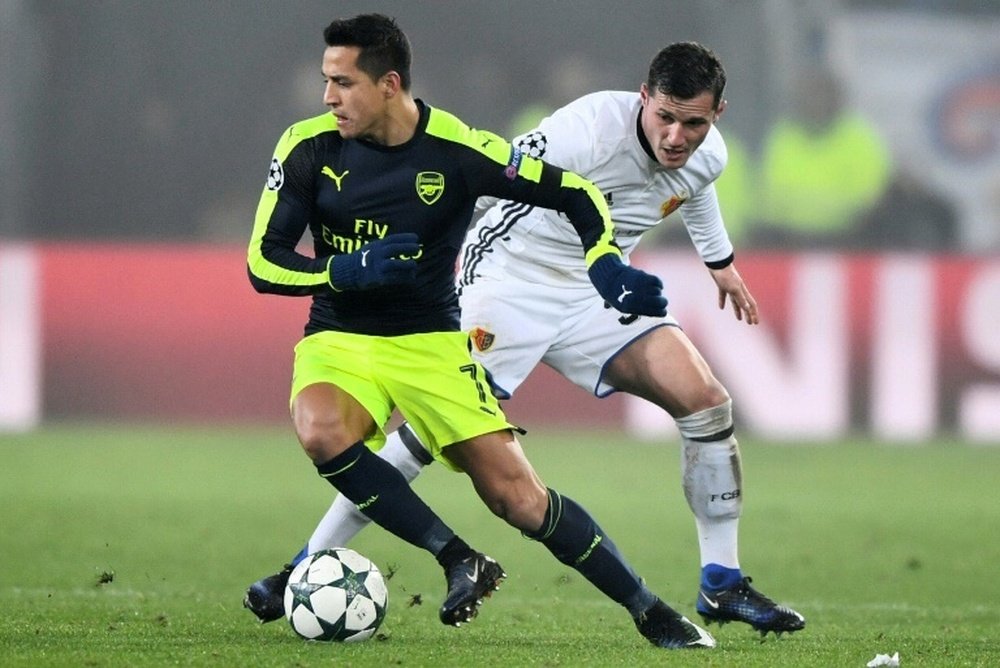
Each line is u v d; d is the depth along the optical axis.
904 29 60.91
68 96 59.69
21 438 47.34
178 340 51.22
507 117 62.50
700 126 19.25
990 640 20.08
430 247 18.14
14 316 50.38
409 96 17.73
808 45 59.72
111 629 19.34
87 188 60.16
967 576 27.36
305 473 41.44
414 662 17.00
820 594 25.20
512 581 26.16
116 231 60.50
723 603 19.95
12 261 50.28
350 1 61.41
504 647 18.34
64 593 23.36
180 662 16.72
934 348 50.25
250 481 39.66
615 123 20.42
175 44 60.34
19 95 58.56
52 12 59.16
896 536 32.47
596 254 17.78
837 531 33.12
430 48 62.06
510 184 17.97
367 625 18.23
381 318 18.12
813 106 58.97
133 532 30.92
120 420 51.00
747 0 59.84
